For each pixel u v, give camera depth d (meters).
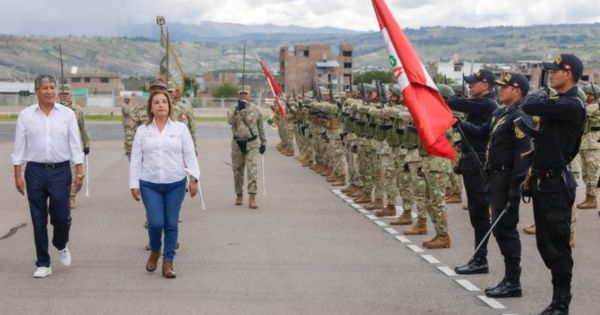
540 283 9.16
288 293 8.59
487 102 10.42
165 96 9.45
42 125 9.28
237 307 8.02
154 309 7.92
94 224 12.84
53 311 7.82
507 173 8.59
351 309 8.00
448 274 9.57
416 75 9.20
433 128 9.12
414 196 12.23
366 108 14.53
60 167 9.36
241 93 14.77
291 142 26.56
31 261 10.07
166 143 9.38
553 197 7.60
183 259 10.30
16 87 121.69
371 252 10.84
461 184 15.50
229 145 31.22
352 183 16.48
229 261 10.20
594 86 14.62
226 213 14.19
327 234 12.16
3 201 15.23
